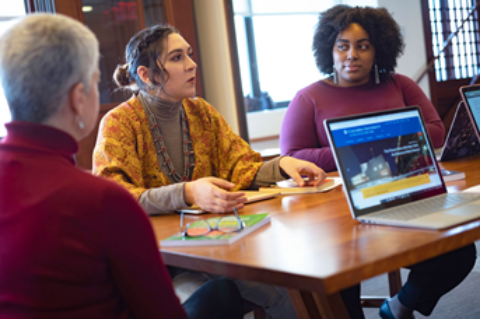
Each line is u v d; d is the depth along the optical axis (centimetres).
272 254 96
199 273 150
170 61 166
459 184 148
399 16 682
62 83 81
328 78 248
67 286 77
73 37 82
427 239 95
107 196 79
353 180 119
